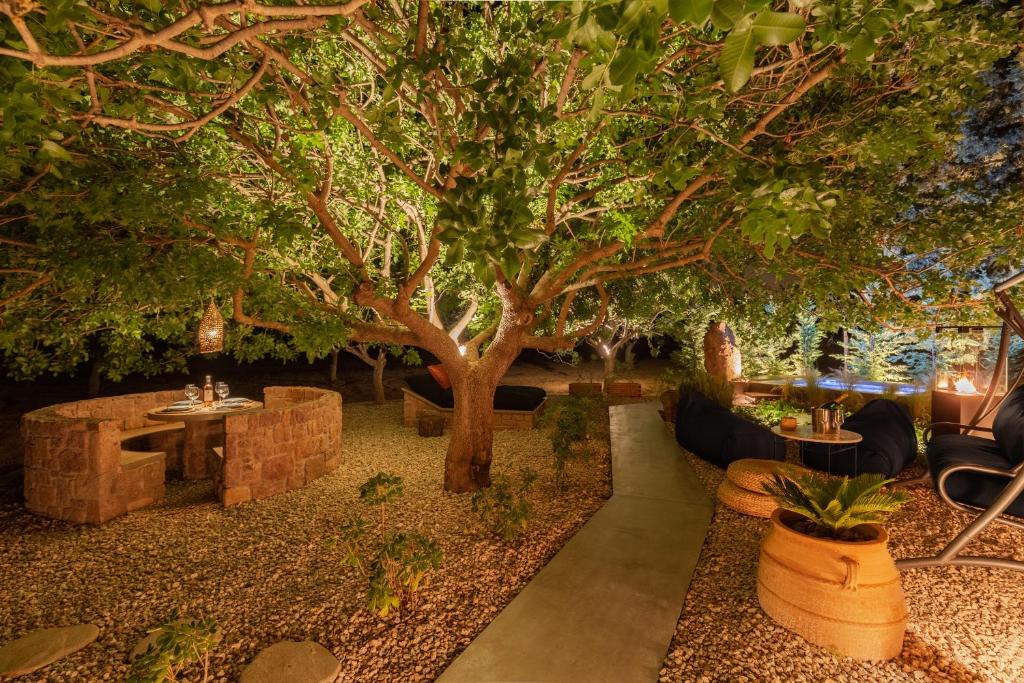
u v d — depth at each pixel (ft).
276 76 11.45
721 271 25.07
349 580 12.49
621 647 9.45
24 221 13.15
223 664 9.36
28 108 6.95
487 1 15.12
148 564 13.67
